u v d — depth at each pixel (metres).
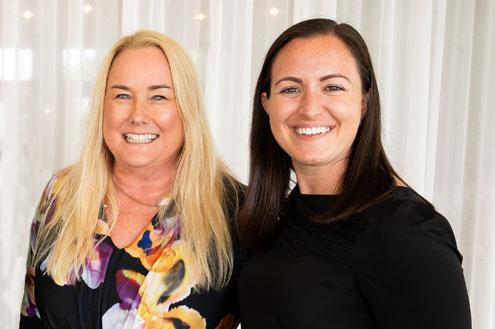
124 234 1.49
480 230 2.44
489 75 2.41
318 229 1.22
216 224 1.48
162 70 1.47
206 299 1.45
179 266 1.43
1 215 2.11
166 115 1.46
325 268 1.17
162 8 2.14
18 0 2.06
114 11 2.15
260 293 1.26
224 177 1.60
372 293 1.12
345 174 1.28
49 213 1.55
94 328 1.42
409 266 1.07
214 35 2.17
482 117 2.42
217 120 2.22
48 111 2.12
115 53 1.51
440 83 2.40
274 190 1.40
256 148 1.42
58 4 2.11
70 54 2.11
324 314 1.15
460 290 1.06
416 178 2.35
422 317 1.06
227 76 2.22
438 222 1.11
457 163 2.43
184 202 1.49
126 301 1.41
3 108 2.08
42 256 1.49
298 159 1.25
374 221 1.13
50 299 1.45
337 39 1.24
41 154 2.13
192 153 1.50
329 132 1.22
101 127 1.52
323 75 1.21
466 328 1.05
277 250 1.29
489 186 2.43
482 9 2.40
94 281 1.43
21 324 1.55
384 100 2.30
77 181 1.54
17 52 2.08
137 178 1.52
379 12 2.30
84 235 1.47
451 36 2.40
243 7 2.20
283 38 1.28
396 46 2.35
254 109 1.40
